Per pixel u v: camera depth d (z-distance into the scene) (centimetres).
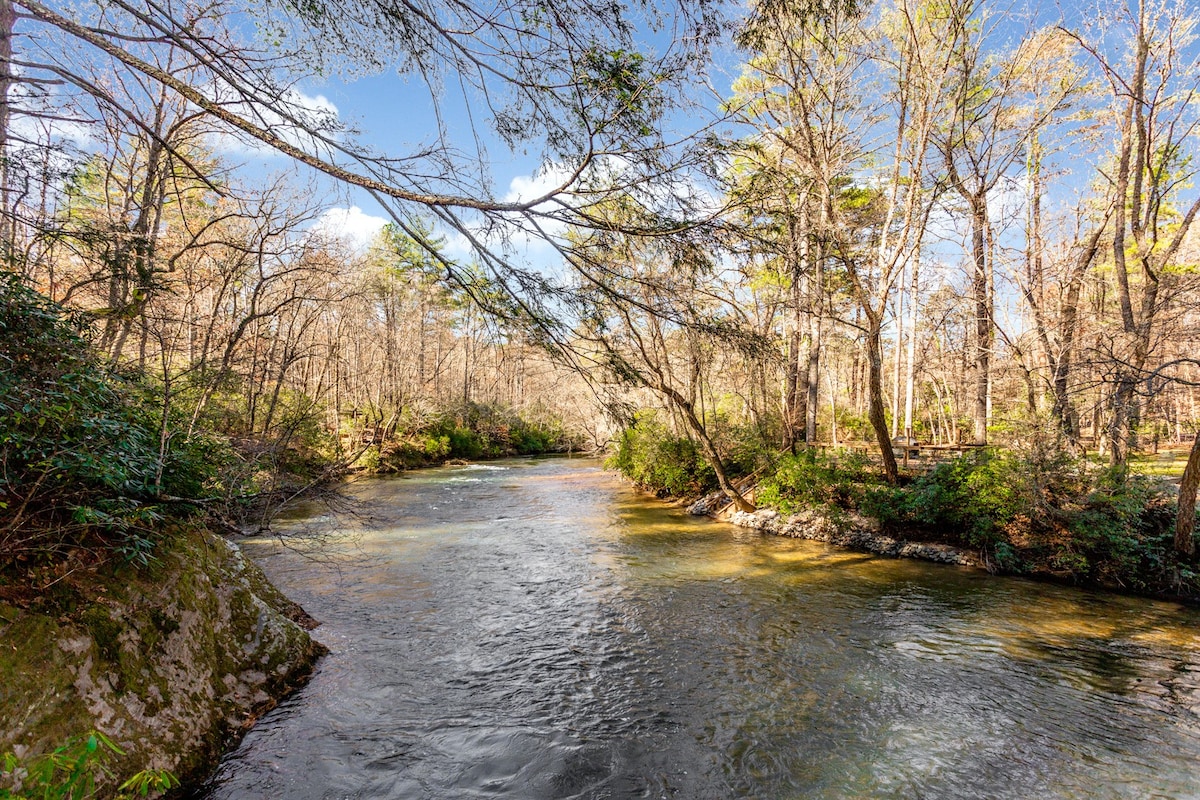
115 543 404
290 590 845
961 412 3312
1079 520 969
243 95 331
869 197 1716
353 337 2828
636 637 704
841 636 713
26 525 349
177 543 477
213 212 1313
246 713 464
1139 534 939
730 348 447
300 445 1302
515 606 811
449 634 696
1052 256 1616
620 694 557
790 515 1385
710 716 518
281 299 1455
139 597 407
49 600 348
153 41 329
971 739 483
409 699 533
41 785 277
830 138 1288
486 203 356
